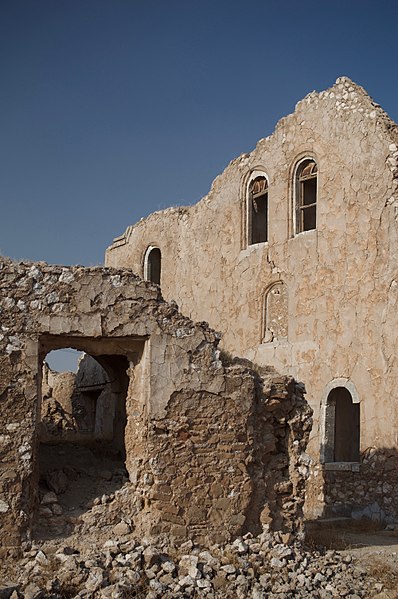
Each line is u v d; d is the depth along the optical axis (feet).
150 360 42.80
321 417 74.54
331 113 78.74
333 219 76.79
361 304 72.28
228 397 44.32
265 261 85.61
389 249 70.13
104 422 74.23
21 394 39.65
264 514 44.78
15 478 38.78
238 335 88.63
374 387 69.51
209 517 42.75
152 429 42.24
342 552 48.19
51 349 42.34
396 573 42.70
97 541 40.24
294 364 79.15
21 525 38.55
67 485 43.86
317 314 77.25
